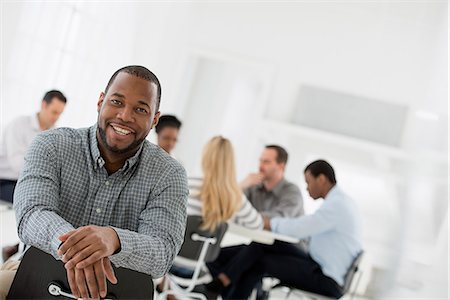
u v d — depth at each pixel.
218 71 7.55
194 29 7.51
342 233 4.20
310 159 7.25
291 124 7.36
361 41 7.36
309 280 4.20
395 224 6.40
